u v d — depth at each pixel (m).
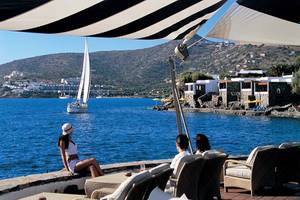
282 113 83.25
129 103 189.75
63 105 161.00
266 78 89.75
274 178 7.35
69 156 7.36
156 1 4.70
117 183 5.55
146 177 4.10
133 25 5.42
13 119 75.25
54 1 3.91
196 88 106.25
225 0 5.36
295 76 84.62
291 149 7.40
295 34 6.98
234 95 97.38
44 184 6.73
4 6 3.76
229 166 7.50
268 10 5.58
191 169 5.75
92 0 4.12
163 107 119.62
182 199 4.05
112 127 56.28
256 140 39.59
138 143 36.38
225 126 59.47
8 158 27.59
